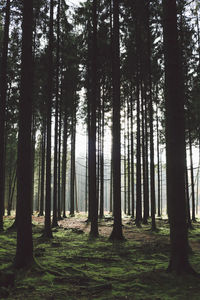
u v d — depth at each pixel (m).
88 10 15.91
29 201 7.46
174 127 6.71
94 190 14.02
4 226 16.91
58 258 8.44
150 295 5.18
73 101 21.61
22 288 5.64
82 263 7.90
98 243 11.41
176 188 6.51
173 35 7.01
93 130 14.42
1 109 14.16
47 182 13.23
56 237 13.02
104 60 16.47
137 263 7.88
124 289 5.60
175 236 6.45
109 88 18.27
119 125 13.27
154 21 15.32
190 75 15.41
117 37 13.66
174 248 6.45
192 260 8.00
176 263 6.35
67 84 19.27
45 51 16.77
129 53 17.45
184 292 5.25
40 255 8.70
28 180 7.50
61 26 16.48
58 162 22.08
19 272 6.66
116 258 8.52
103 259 8.34
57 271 6.93
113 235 12.33
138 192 18.28
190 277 5.97
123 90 21.20
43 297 5.16
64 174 26.81
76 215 28.64
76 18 15.95
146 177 20.80
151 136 15.56
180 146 6.62
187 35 14.96
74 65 19.30
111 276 6.53
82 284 5.96
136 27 16.44
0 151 14.30
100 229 16.55
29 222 7.37
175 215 6.49
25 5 8.06
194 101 15.86
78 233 14.46
